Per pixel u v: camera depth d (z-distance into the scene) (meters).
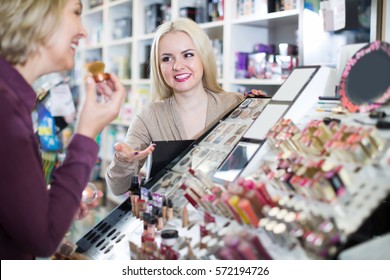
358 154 1.04
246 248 0.96
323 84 1.43
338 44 2.33
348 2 2.27
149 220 1.28
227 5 3.11
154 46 2.14
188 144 1.68
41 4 1.07
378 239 0.98
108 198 4.51
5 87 0.99
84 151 1.08
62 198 1.02
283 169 1.16
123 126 4.54
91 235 1.54
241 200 1.09
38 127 3.14
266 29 3.29
